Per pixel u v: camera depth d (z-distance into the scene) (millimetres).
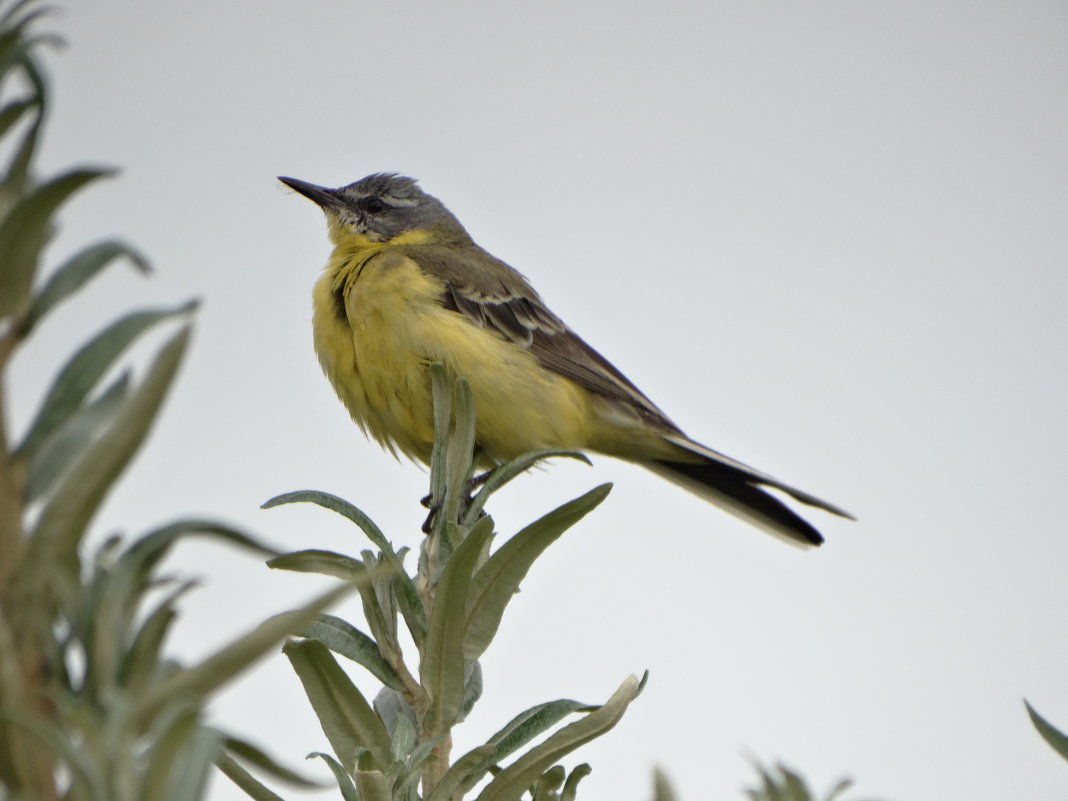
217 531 2516
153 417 2350
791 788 4879
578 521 4707
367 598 5008
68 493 2383
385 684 4957
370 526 5043
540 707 4742
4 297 2604
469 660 4773
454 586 4715
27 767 2334
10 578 2391
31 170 2738
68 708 2236
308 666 4547
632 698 4523
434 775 4824
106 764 2199
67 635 2441
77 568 2461
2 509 2512
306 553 5012
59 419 2598
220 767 4387
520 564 4746
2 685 2273
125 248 2721
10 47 2707
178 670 2531
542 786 4684
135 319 2676
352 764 4539
